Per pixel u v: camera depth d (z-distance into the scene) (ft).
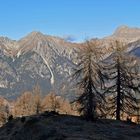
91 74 171.73
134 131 158.30
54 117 162.30
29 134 138.51
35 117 157.28
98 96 170.71
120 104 183.93
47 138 132.05
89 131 146.61
